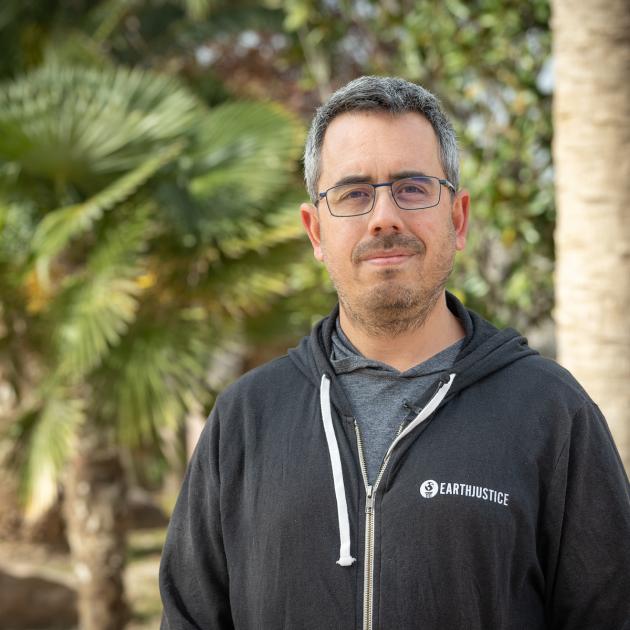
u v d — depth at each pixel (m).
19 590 8.23
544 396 1.76
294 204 6.52
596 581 1.73
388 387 1.83
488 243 5.02
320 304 6.52
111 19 9.22
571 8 3.14
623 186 3.05
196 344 6.09
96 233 6.21
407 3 5.32
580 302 3.08
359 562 1.71
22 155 6.16
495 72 4.81
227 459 1.89
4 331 6.23
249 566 1.82
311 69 6.14
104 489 6.65
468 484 1.68
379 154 1.79
